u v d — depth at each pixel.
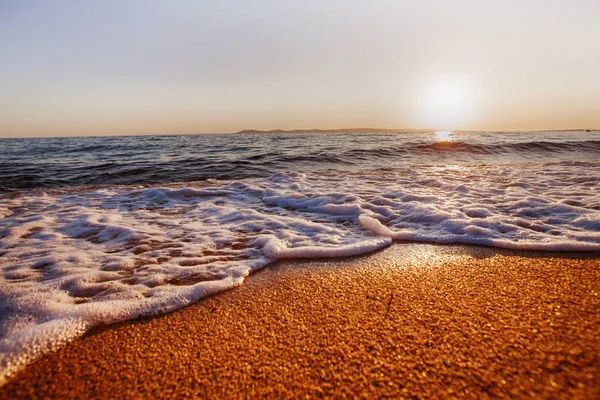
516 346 1.59
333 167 10.34
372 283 2.37
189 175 8.94
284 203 5.04
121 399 1.39
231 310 2.06
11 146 27.02
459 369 1.47
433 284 2.31
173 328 1.89
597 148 14.95
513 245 2.97
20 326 1.90
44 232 3.71
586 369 1.41
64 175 9.02
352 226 3.84
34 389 1.46
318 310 2.02
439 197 4.94
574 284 2.21
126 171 9.57
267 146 21.69
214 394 1.40
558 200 4.55
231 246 3.25
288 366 1.54
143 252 3.10
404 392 1.37
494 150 14.38
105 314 1.98
